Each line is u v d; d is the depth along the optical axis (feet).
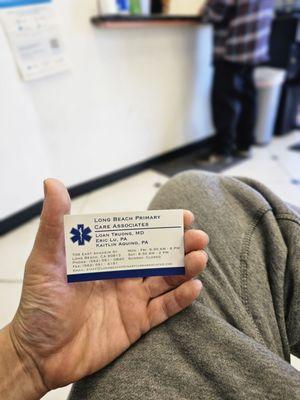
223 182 1.09
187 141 4.83
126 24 3.18
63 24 2.93
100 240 0.71
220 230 0.94
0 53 2.62
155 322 0.80
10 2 2.56
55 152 3.31
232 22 3.69
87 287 0.76
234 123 4.34
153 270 0.74
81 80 3.24
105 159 3.83
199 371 0.69
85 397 0.72
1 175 2.91
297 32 4.77
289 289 0.86
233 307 0.82
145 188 3.87
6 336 0.72
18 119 2.89
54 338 0.71
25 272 0.69
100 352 0.75
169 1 3.83
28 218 3.22
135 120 3.96
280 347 0.81
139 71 3.73
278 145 5.13
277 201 0.99
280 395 0.61
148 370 0.72
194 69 4.35
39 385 0.73
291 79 5.27
